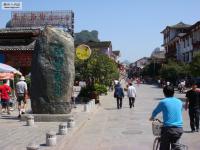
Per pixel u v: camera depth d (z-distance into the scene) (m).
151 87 83.81
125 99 43.34
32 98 20.81
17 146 13.31
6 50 42.47
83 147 13.84
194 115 17.12
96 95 35.25
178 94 55.22
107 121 22.20
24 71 42.69
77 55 33.22
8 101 24.27
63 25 50.22
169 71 79.06
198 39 73.94
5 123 19.53
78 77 40.09
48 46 20.62
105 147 13.89
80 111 26.45
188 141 14.88
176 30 107.69
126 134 17.05
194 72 42.03
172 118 9.30
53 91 20.59
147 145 14.26
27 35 43.22
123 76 132.50
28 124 18.69
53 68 20.58
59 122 19.86
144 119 23.31
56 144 13.65
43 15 51.06
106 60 41.88
